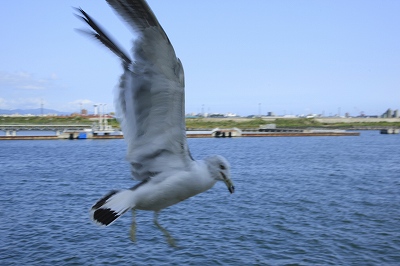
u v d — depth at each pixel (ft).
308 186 103.24
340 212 73.61
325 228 62.90
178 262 48.70
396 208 77.46
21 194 91.09
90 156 185.88
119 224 62.75
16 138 313.32
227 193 89.30
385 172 134.72
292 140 342.23
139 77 18.47
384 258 50.70
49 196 88.79
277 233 59.98
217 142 302.04
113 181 111.34
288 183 108.06
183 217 67.67
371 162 166.50
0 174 126.41
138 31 16.96
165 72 17.95
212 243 55.11
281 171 135.44
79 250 52.29
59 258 49.88
